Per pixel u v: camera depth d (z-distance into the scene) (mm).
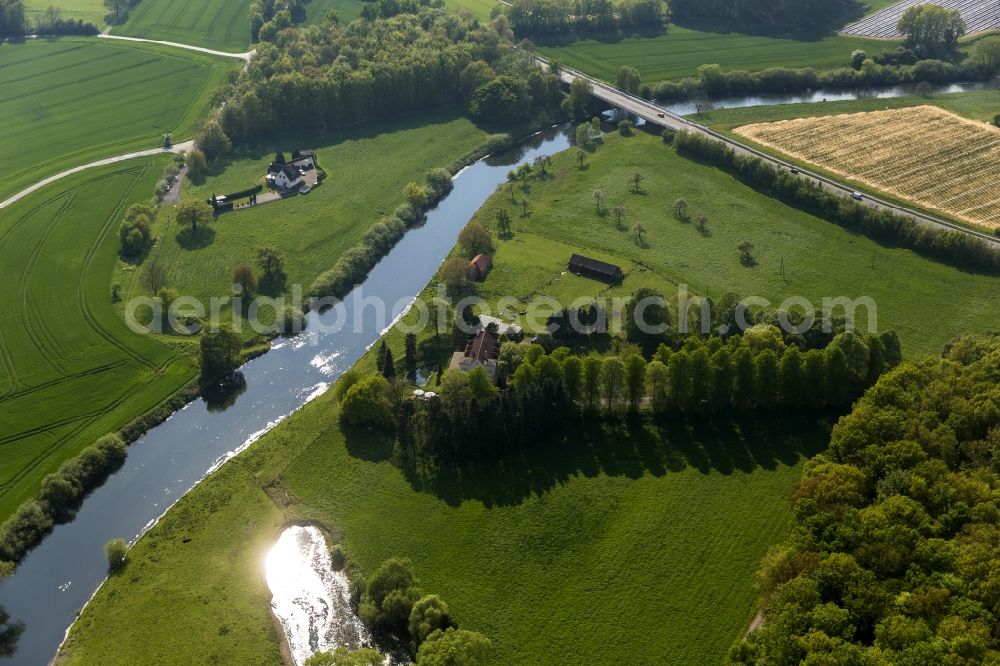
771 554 153875
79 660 148750
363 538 170750
